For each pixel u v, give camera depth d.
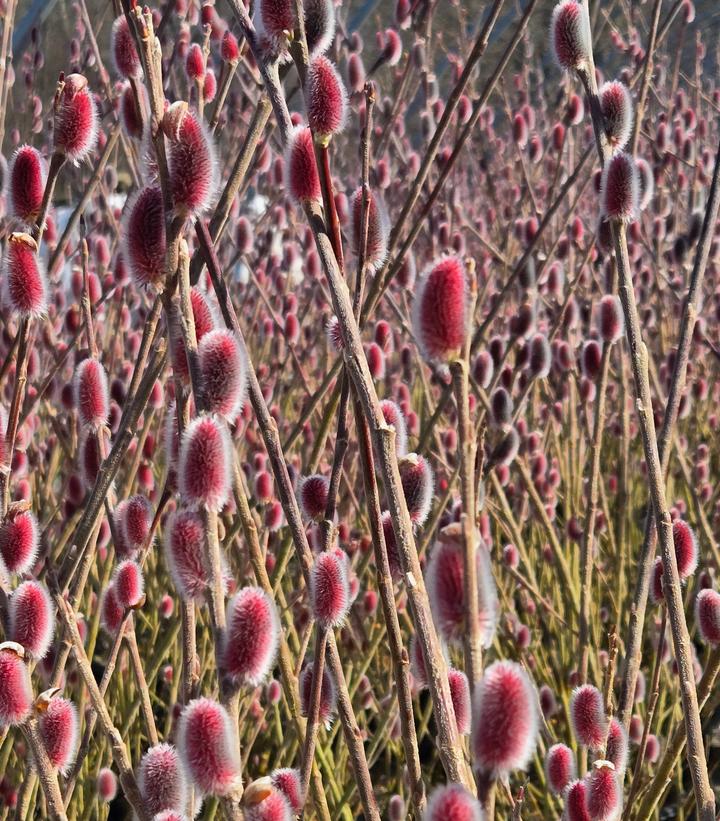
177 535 0.61
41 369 1.35
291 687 0.75
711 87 2.42
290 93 0.85
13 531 0.68
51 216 0.90
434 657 0.59
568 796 0.66
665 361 1.58
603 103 0.75
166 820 0.61
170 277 0.63
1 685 0.64
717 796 1.26
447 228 1.25
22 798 0.81
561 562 1.23
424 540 0.88
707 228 0.79
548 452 1.72
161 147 0.62
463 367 0.57
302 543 0.69
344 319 0.61
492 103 2.72
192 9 1.25
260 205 1.74
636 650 0.80
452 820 0.55
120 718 1.18
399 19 1.14
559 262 1.31
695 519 1.44
